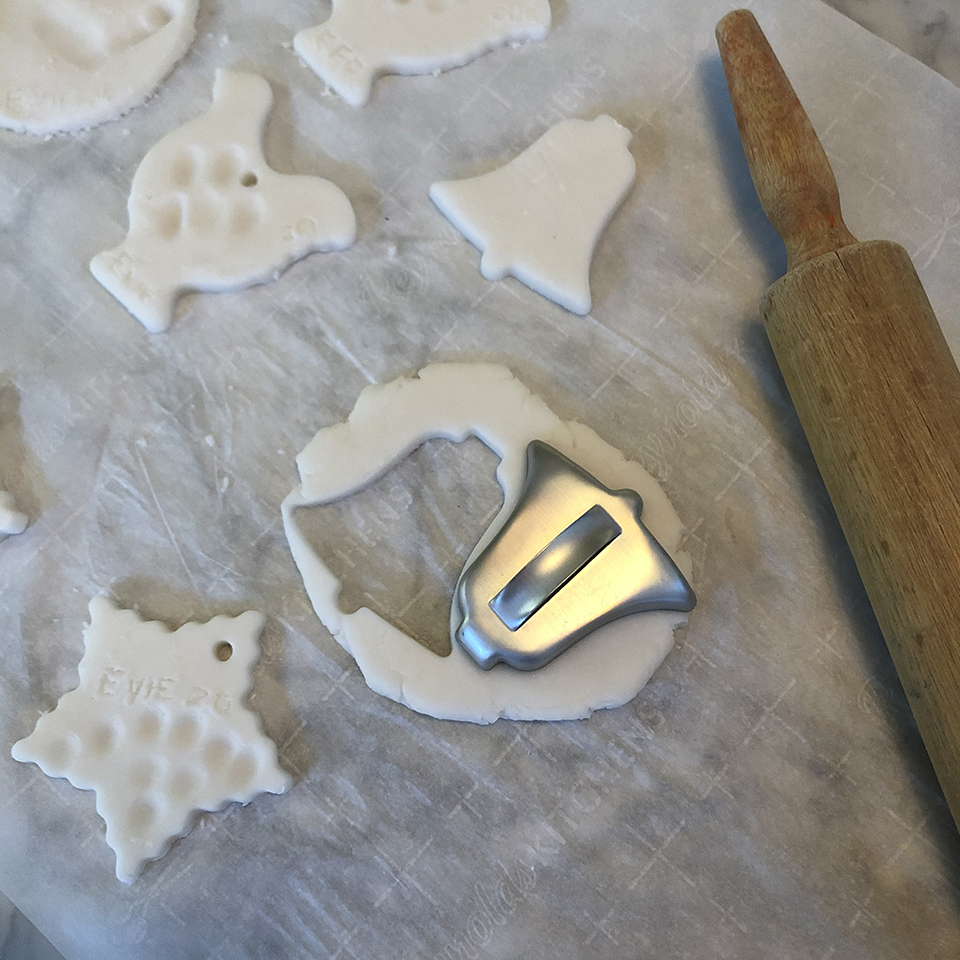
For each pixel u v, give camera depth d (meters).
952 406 0.30
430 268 0.36
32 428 0.35
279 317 0.35
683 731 0.32
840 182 0.37
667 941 0.31
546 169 0.36
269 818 0.32
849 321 0.31
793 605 0.33
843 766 0.32
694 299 0.36
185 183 0.36
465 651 0.32
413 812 0.32
